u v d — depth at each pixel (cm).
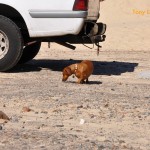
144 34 6469
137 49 5566
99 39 3516
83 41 3488
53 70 3728
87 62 3111
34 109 2333
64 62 4272
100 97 2662
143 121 2138
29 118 2156
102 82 3216
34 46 3962
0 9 3538
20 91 2797
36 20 3450
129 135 1906
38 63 4147
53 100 2542
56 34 3441
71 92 2794
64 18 3416
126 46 5750
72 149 1680
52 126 2016
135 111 2323
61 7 3416
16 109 2334
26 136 1838
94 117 2194
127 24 7500
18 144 1728
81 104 2455
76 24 3400
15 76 3384
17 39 3472
